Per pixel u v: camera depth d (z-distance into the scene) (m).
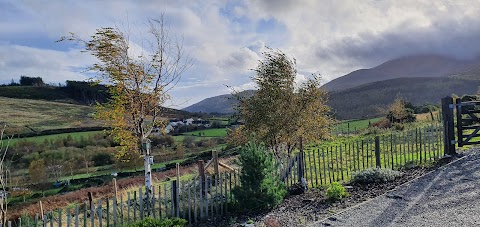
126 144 16.75
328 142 25.72
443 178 10.30
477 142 13.30
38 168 34.34
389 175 10.98
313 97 14.91
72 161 41.47
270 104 14.73
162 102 16.77
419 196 9.15
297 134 14.76
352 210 8.88
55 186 33.19
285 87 15.02
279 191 10.39
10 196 25.97
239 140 16.45
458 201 8.38
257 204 10.03
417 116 39.28
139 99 16.12
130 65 15.83
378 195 9.73
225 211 10.50
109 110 16.41
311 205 9.82
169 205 11.04
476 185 9.29
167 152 42.56
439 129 13.00
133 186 22.89
